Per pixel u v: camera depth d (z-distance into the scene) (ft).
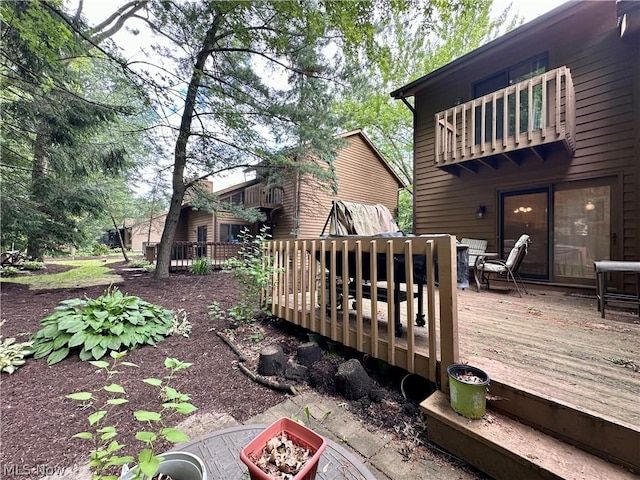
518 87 14.76
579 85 14.98
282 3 14.87
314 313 9.47
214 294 18.70
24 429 5.72
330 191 40.01
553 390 5.03
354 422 6.08
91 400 6.74
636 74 13.12
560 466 4.07
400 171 56.54
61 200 19.04
